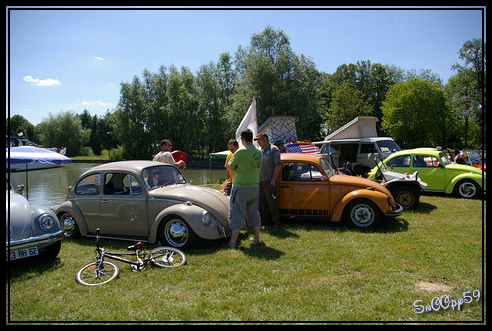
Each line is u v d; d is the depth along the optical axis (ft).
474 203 28.66
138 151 175.11
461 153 42.16
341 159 47.80
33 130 263.90
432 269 13.82
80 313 10.78
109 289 12.59
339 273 13.69
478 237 18.43
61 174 104.27
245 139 17.37
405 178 26.21
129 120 172.65
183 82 165.07
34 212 15.17
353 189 21.24
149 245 17.72
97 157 201.57
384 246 17.03
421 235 18.98
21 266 15.21
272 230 20.61
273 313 10.52
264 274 13.66
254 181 17.39
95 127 319.68
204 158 153.69
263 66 108.37
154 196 17.94
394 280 12.87
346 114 135.33
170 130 168.86
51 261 15.88
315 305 11.00
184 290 12.38
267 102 109.19
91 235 19.62
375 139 46.52
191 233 16.75
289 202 22.09
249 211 17.79
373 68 180.75
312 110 112.98
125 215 18.51
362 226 20.95
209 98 151.74
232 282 12.96
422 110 140.46
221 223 17.74
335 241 18.12
